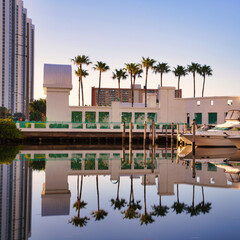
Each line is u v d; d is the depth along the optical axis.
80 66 69.06
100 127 50.41
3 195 11.03
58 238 6.85
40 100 103.88
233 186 13.20
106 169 18.55
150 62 71.25
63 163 21.25
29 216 8.51
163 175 16.25
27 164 20.34
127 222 8.10
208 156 27.59
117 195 11.41
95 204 10.02
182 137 40.53
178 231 7.39
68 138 48.62
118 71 79.19
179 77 86.25
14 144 43.62
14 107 160.12
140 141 51.34
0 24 150.00
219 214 8.87
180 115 60.09
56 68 54.69
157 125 55.00
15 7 158.50
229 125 40.31
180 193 11.80
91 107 54.66
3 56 151.38
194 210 9.31
